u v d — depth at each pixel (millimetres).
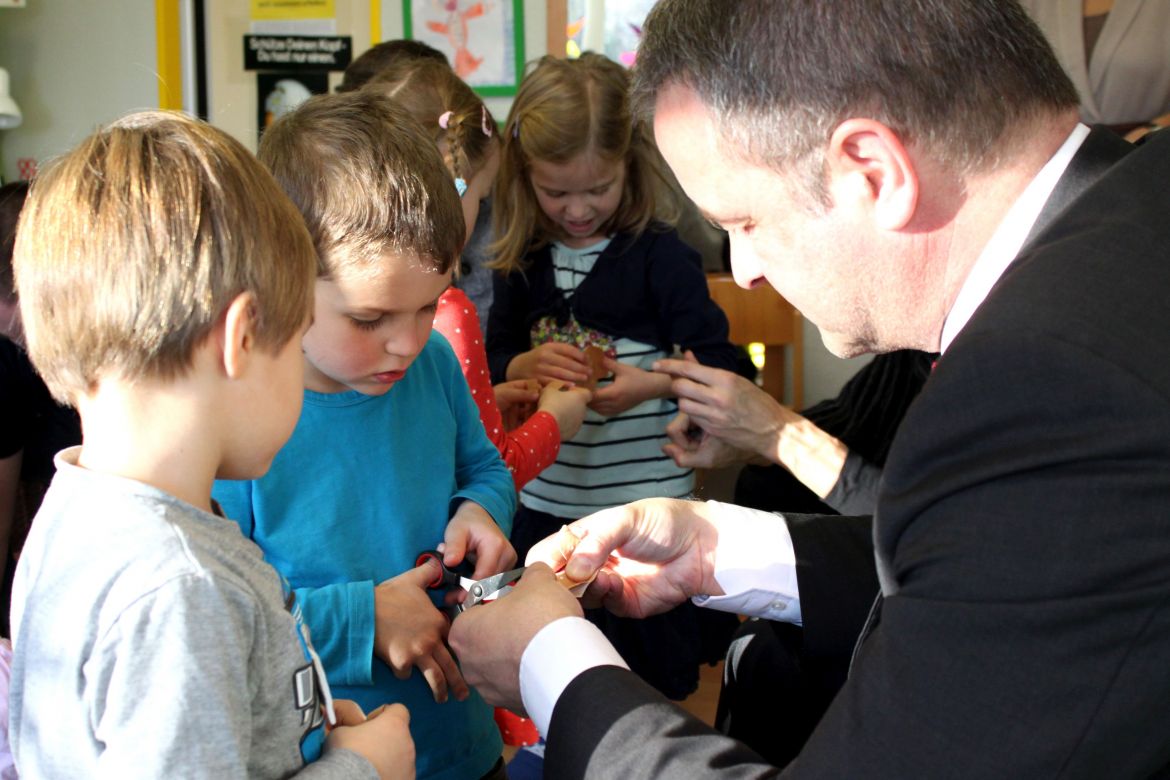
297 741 767
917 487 728
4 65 3154
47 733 684
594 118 1866
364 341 1060
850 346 967
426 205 1058
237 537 748
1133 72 2281
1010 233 841
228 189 735
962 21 800
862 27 798
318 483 1092
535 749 1760
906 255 866
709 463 1784
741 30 840
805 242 889
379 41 3186
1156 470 643
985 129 813
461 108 1656
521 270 2068
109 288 694
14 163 3189
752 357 3223
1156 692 648
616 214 2029
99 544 684
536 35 3182
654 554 1201
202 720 649
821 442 1610
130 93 3188
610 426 2006
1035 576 660
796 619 1234
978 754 666
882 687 702
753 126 849
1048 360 669
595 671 863
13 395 1703
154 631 651
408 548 1149
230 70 3186
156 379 708
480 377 1493
